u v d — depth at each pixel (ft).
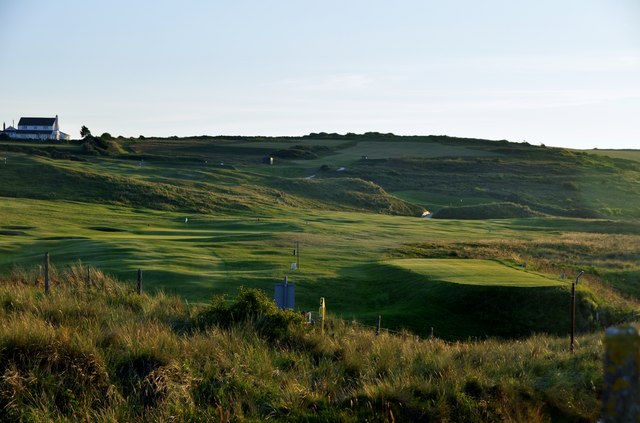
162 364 32.24
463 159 544.21
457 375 33.99
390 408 29.32
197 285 105.91
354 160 551.59
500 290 102.89
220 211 315.78
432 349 43.91
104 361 31.89
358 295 109.29
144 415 28.19
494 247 189.78
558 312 100.12
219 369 32.63
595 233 246.47
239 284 108.68
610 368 15.78
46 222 231.71
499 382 32.89
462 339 90.89
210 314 44.52
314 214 314.96
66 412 28.40
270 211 320.50
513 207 355.56
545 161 544.21
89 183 341.21
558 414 31.14
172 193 338.34
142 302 51.85
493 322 97.81
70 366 30.83
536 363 37.47
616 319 104.58
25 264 126.72
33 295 48.14
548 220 284.61
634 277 147.13
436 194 433.07
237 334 39.81
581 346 47.73
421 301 102.53
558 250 188.75
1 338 31.83
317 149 622.95
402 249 173.37
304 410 29.30
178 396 29.22
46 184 334.85
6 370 29.48
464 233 237.04
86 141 540.52
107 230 219.00
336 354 39.37
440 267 127.13
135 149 581.12
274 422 28.17
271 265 132.46
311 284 113.60
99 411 28.43
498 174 479.41
